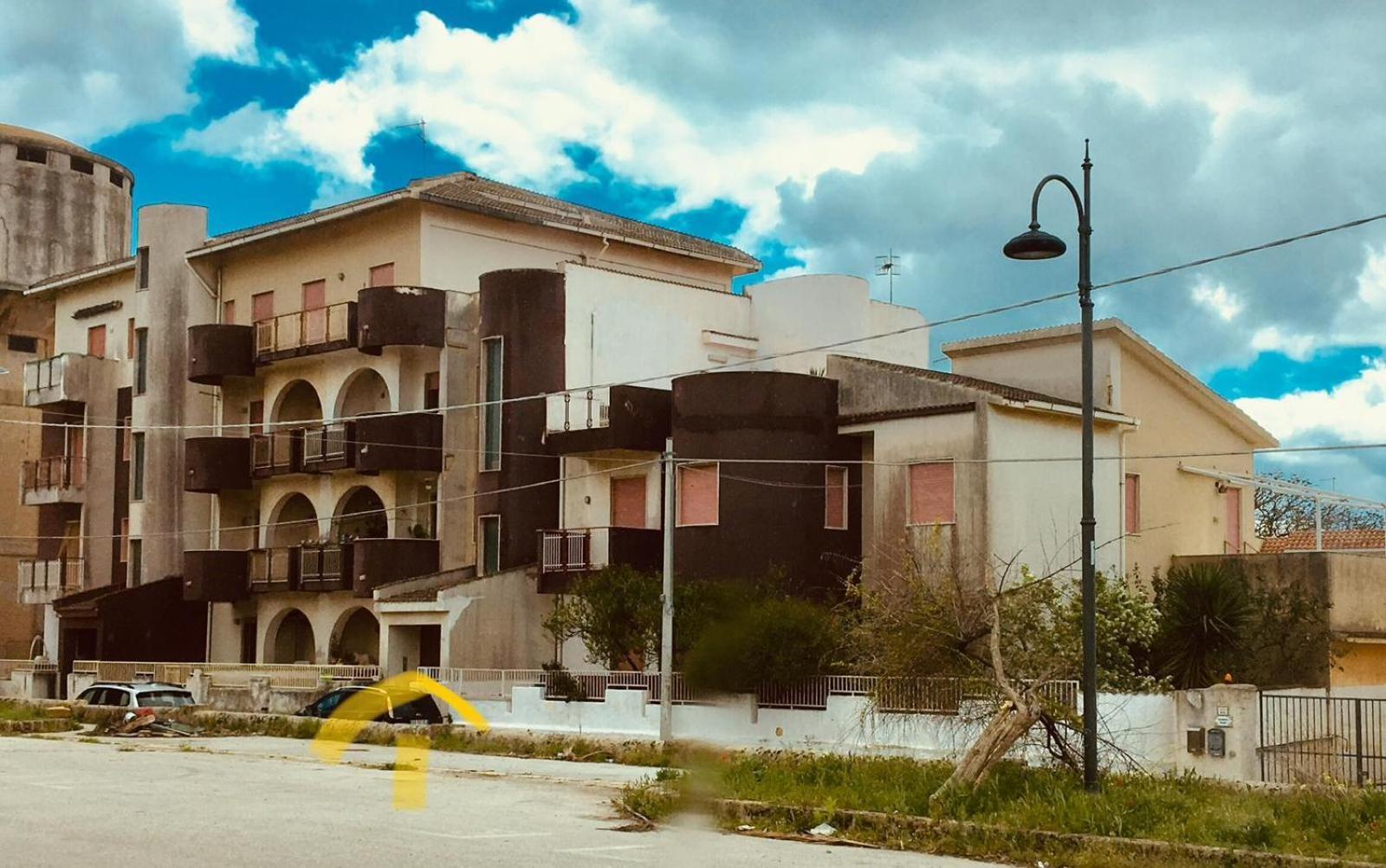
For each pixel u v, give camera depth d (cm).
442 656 3753
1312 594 3092
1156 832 1483
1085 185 1827
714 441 3519
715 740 2827
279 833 1405
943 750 2294
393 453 4166
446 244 4306
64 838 1352
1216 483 3994
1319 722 2416
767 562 3441
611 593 3316
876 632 2455
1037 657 2206
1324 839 1448
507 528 3966
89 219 6519
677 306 4303
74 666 4616
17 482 6016
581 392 4003
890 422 3422
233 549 4781
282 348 4538
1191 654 2817
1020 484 3309
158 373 4944
